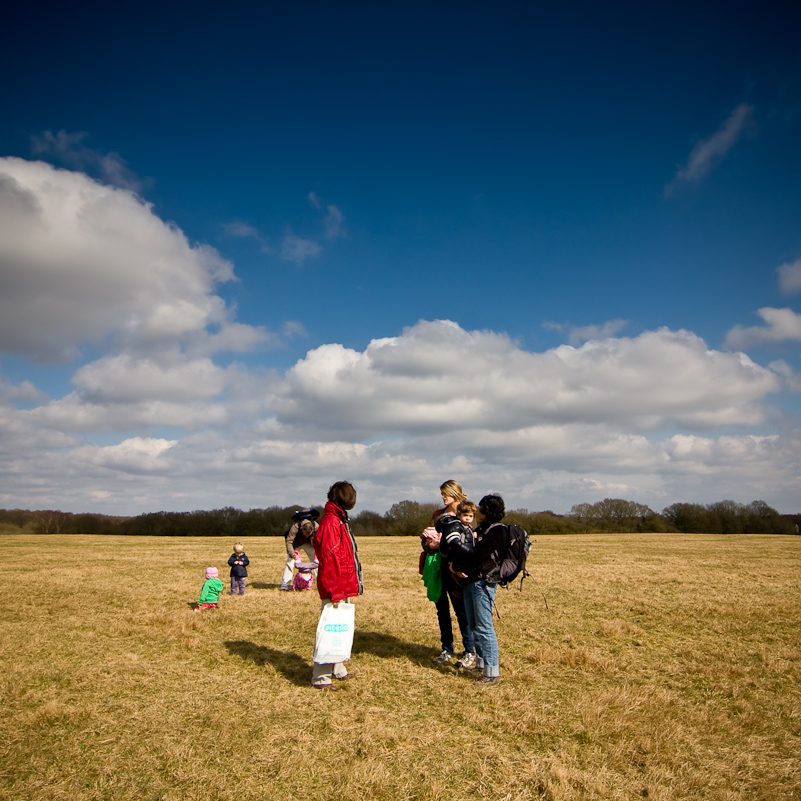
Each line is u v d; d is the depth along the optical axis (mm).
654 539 47625
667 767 4203
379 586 14242
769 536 56094
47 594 12062
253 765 4148
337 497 6184
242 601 11516
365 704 5449
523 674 6434
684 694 5938
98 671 6375
